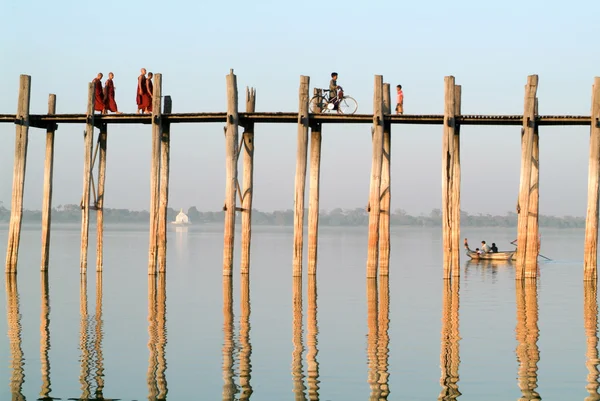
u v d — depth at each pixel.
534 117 36.19
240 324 26.58
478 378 19.39
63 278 40.41
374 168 37.19
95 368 20.17
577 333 25.05
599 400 17.64
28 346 22.61
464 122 36.72
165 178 39.22
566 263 57.59
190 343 23.27
